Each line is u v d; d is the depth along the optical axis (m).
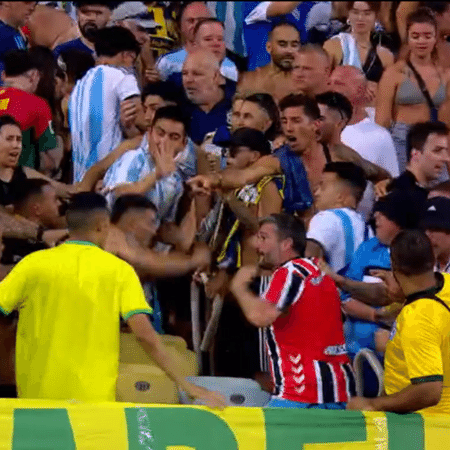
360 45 25.50
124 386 15.64
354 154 21.42
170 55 24.16
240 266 18.83
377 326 17.81
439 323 14.50
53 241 18.09
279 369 15.71
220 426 14.16
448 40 25.14
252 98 21.42
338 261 18.72
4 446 13.36
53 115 22.23
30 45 24.86
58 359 14.04
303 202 20.05
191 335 18.78
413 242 14.70
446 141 22.00
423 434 14.73
